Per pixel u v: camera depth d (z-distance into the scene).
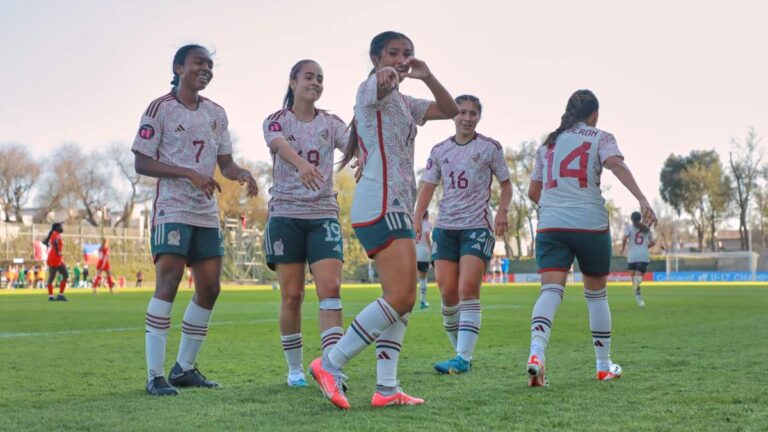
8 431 3.46
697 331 9.07
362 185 4.05
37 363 6.21
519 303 17.34
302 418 3.72
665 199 81.62
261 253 59.81
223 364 6.17
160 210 5.07
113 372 5.66
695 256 59.34
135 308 15.87
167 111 5.05
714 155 80.56
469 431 3.35
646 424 3.48
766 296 21.09
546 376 5.30
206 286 5.16
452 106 4.13
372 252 4.02
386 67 3.86
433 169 6.58
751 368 5.49
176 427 3.52
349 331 4.02
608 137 5.30
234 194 63.56
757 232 69.25
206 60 5.11
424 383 5.03
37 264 50.16
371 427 3.45
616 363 5.96
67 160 72.00
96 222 74.25
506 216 6.42
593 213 5.24
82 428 3.52
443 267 6.40
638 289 15.80
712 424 3.47
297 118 5.18
